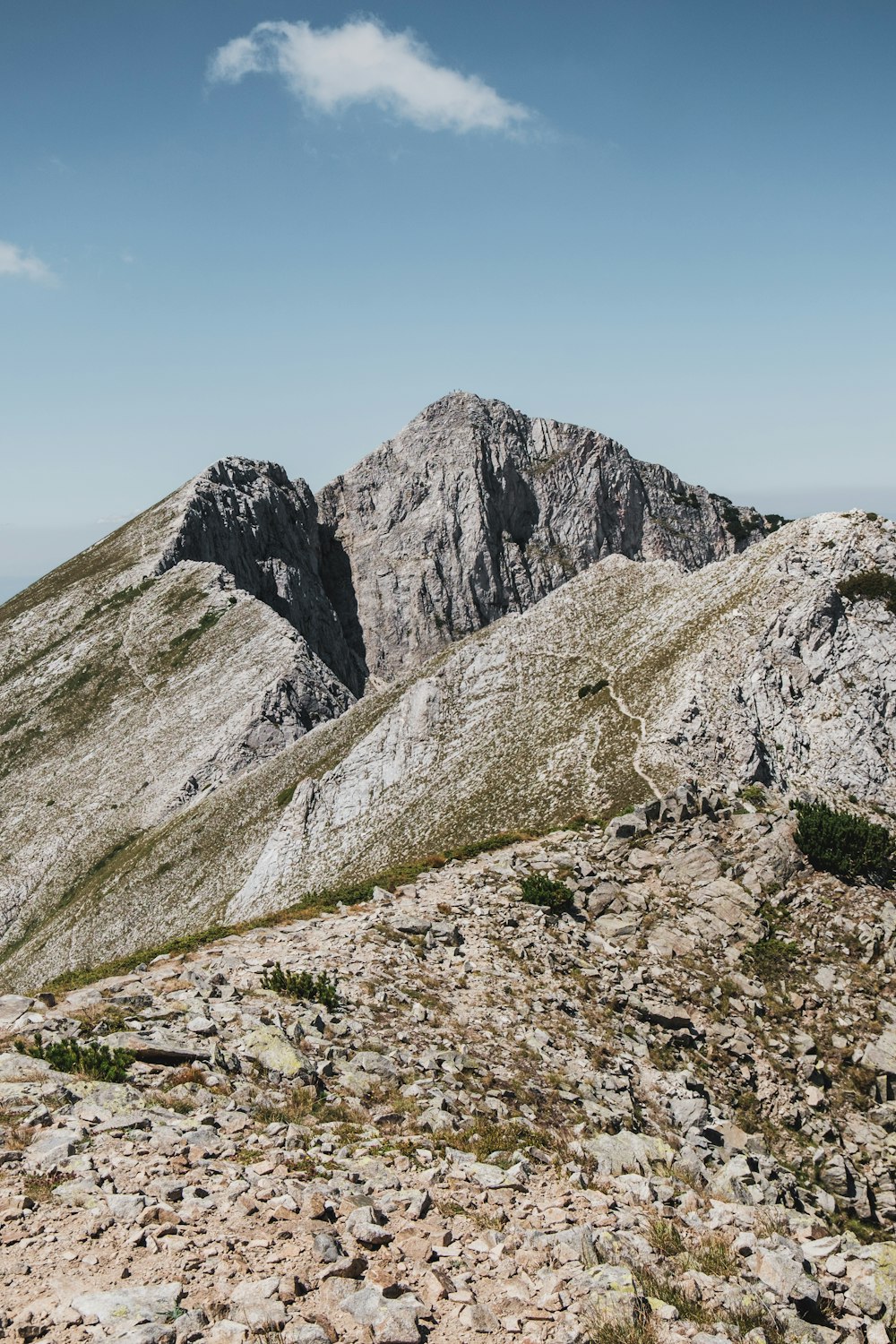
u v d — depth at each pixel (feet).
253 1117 45.93
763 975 82.99
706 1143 58.95
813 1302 35.06
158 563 620.90
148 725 487.20
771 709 256.11
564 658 344.28
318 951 78.69
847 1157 67.51
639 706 272.72
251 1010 61.36
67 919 377.50
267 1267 31.27
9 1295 27.78
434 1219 37.19
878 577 288.30
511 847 114.52
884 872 94.12
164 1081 48.55
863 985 81.61
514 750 295.69
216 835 376.27
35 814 456.86
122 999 61.05
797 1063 74.49
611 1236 37.11
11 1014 61.05
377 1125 48.08
